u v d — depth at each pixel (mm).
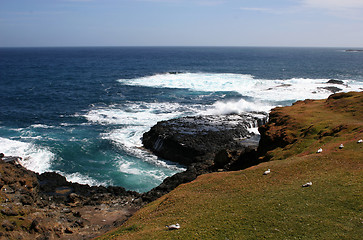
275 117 54688
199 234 20141
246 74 160875
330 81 122062
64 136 65375
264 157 41344
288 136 44125
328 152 31828
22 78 153500
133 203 39656
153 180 47844
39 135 65875
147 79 145875
